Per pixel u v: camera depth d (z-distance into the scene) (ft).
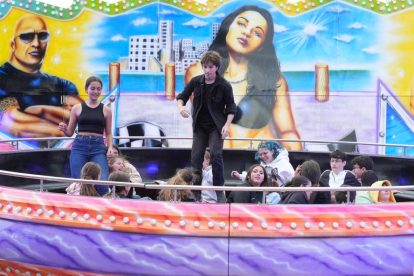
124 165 22.59
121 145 46.60
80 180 14.57
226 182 27.09
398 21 45.91
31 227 14.74
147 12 46.52
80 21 46.55
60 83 46.70
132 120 46.73
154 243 13.96
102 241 14.14
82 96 46.73
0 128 46.34
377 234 14.02
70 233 14.38
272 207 14.25
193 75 46.52
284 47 46.19
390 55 46.01
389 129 46.21
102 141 21.11
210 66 18.70
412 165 24.95
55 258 14.40
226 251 13.79
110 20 46.60
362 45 46.09
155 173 27.48
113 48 46.70
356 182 21.04
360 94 46.19
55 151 26.05
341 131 46.29
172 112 46.73
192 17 46.44
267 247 13.79
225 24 46.29
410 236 14.16
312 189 14.06
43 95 46.68
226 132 18.83
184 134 46.83
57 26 46.52
